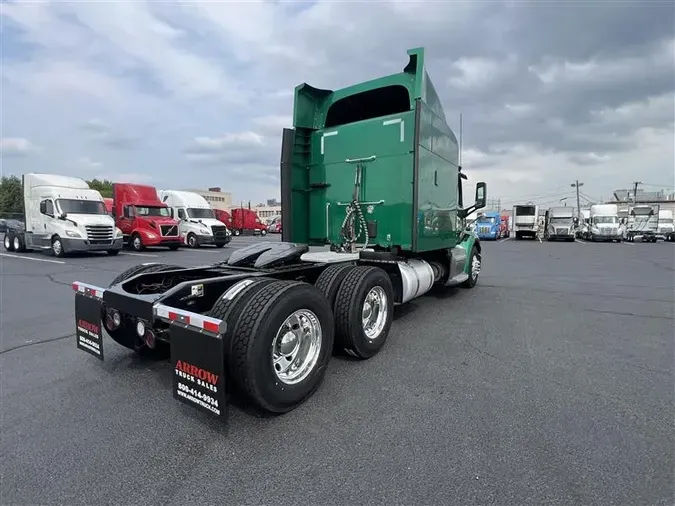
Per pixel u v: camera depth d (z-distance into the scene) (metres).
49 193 16.47
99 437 2.82
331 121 6.46
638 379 3.75
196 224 23.78
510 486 2.25
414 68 5.39
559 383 3.66
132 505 2.15
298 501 2.16
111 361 4.27
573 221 35.97
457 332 5.37
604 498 2.15
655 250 22.94
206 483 2.32
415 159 5.20
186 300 3.55
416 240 5.29
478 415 3.06
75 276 10.73
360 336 4.17
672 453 2.55
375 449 2.63
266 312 2.94
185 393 2.84
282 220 5.99
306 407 3.23
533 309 6.80
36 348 4.71
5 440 2.78
